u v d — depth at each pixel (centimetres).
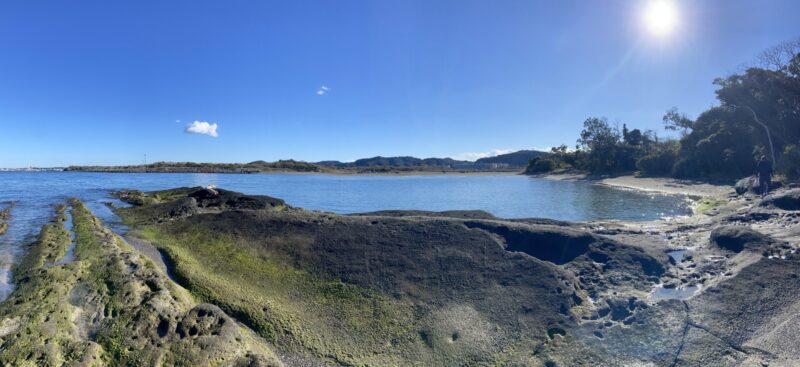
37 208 3269
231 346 913
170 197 4069
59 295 1104
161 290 1136
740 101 5141
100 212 2978
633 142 8675
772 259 1199
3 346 827
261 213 2062
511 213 3241
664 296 1159
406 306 1193
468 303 1176
